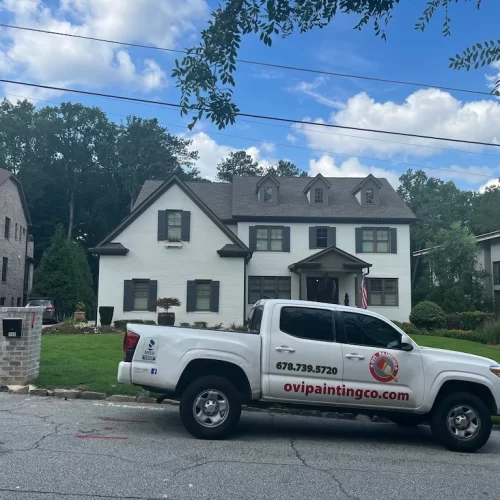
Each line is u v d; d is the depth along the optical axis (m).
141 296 26.12
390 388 7.22
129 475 5.23
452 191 53.84
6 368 9.91
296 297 29.88
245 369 7.10
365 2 6.05
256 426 8.20
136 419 8.00
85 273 38.12
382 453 6.87
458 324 25.83
